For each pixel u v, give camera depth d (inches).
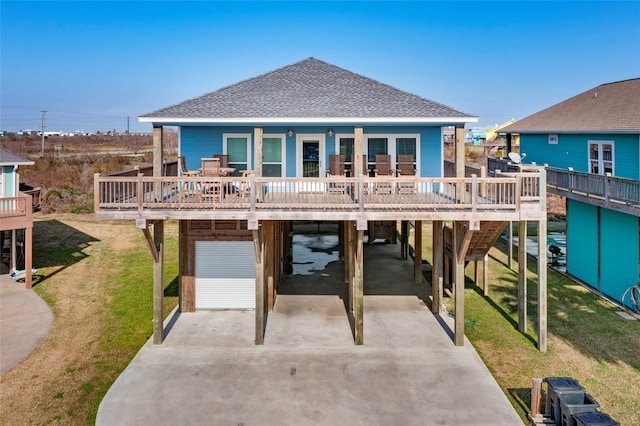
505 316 560.1
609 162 674.2
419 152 624.7
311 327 520.1
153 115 521.0
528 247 922.7
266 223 559.5
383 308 581.6
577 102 928.9
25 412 358.0
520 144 997.2
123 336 505.0
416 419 347.9
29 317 558.9
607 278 637.3
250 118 522.0
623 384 398.3
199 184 487.5
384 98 584.7
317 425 341.1
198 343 479.2
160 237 470.9
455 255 478.9
